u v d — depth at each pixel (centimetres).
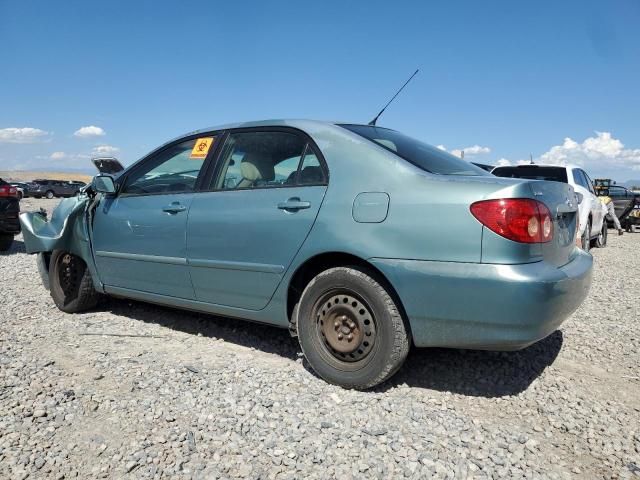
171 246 424
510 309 285
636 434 292
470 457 262
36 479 239
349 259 342
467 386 350
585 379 368
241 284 383
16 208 1020
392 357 319
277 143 387
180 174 439
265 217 367
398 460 257
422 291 305
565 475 250
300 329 354
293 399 321
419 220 308
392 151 352
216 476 242
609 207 1738
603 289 689
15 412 296
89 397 317
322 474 246
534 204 297
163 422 291
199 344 425
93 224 490
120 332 454
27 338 432
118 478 240
